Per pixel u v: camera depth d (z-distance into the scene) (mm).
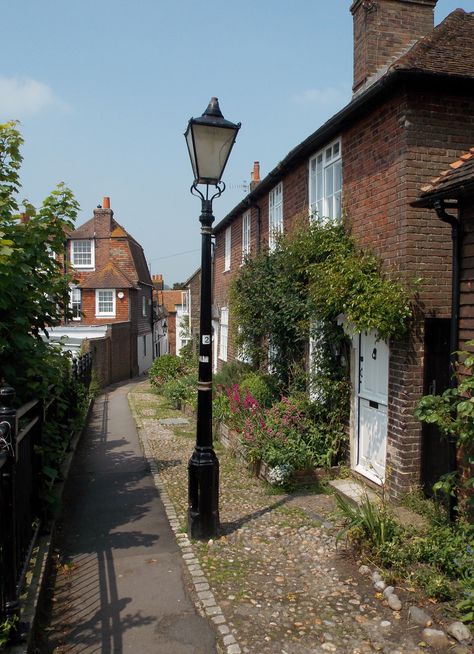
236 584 4305
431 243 6012
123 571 4562
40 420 5117
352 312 6320
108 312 29297
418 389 5996
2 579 3029
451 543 4430
